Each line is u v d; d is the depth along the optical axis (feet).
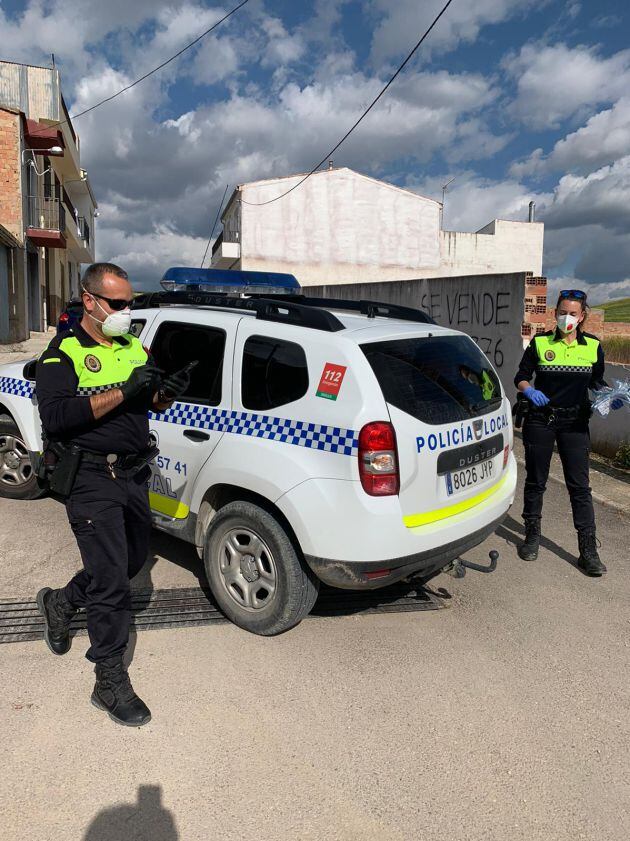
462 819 7.36
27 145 67.92
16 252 62.59
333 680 9.93
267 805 7.42
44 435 8.92
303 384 10.46
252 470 10.53
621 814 7.55
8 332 60.34
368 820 7.28
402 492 9.98
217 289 17.13
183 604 12.11
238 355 11.43
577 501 14.65
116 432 8.73
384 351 10.47
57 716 8.77
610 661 10.85
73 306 14.53
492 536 16.70
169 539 15.26
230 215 117.29
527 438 14.83
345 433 9.84
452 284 36.32
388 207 107.96
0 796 7.35
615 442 24.44
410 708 9.34
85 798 7.39
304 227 105.60
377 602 12.63
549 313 31.89
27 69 76.18
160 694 9.39
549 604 12.90
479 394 12.08
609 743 8.79
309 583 10.63
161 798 7.45
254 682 9.78
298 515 9.98
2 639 10.56
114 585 8.75
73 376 8.44
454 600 12.91
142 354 9.21
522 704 9.57
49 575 12.87
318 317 10.70
